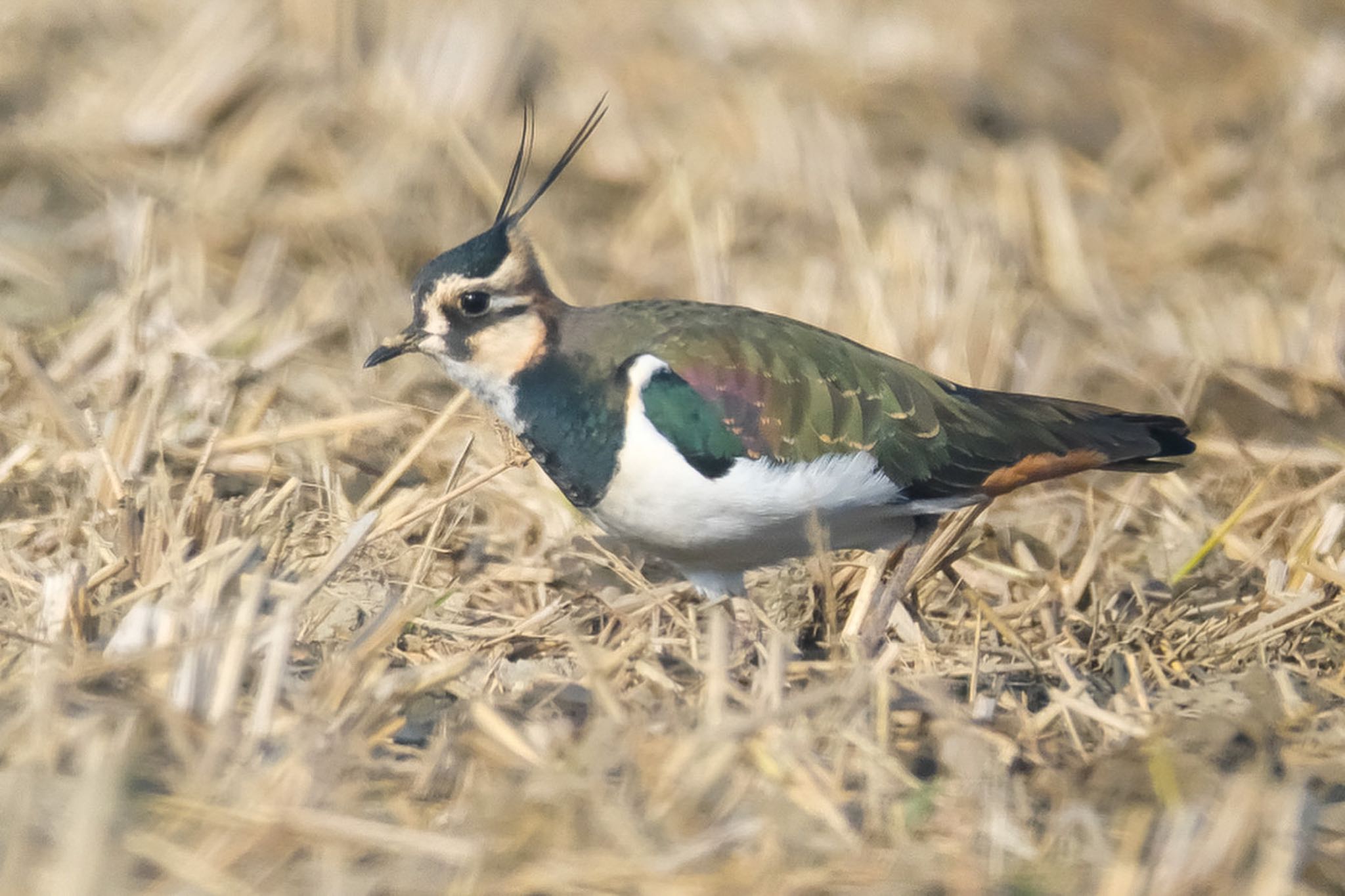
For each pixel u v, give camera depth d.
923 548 11.30
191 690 8.87
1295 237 18.55
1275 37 23.02
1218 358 15.47
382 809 8.67
